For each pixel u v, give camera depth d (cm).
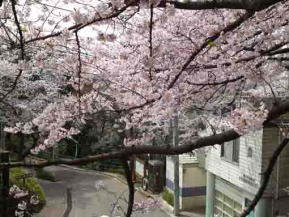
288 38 402
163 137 831
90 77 461
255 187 1050
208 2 229
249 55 399
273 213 1034
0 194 636
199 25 429
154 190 1658
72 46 383
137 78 465
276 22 389
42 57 399
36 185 1313
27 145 1163
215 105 545
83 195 1616
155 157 1747
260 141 1023
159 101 422
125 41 445
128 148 320
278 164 1007
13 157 1087
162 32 427
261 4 220
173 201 1485
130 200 395
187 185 1490
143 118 516
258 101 479
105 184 1816
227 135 295
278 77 546
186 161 1474
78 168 2139
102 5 251
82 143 1656
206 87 466
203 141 301
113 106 519
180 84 429
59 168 2133
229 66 411
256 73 382
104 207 1466
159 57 424
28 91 1036
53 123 462
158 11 359
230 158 1178
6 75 797
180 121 734
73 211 1407
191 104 495
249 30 385
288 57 457
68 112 457
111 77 469
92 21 264
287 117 745
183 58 428
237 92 501
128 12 320
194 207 1502
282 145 400
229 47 399
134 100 465
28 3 361
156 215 1384
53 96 966
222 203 1266
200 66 421
